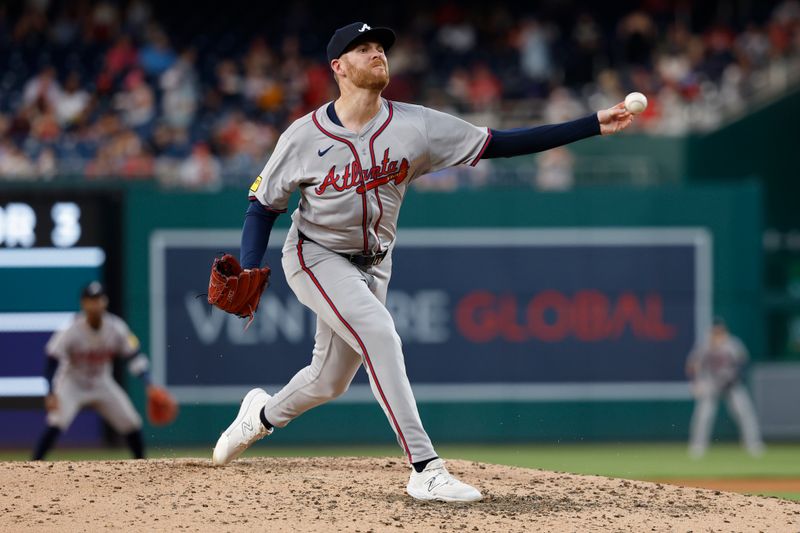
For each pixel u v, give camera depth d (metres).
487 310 58.09
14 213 52.75
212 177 60.31
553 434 58.22
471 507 18.84
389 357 18.77
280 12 80.50
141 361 36.91
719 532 17.83
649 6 80.88
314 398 20.53
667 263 59.12
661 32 78.75
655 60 74.81
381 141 18.53
